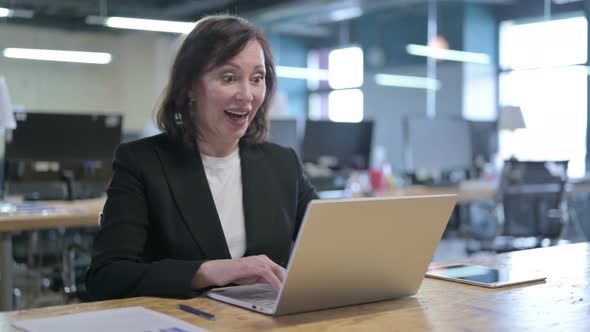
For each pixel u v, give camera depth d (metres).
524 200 4.74
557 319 1.14
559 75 8.23
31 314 1.16
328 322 1.12
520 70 8.77
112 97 10.48
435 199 1.26
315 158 4.71
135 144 1.63
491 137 6.12
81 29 9.87
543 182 4.77
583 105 7.92
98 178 3.61
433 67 10.07
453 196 1.29
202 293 1.36
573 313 1.18
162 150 1.63
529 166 4.66
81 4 8.55
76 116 3.59
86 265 3.33
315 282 1.16
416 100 10.34
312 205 1.09
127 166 1.58
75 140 3.58
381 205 1.18
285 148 1.85
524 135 8.28
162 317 1.12
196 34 1.59
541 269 1.61
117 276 1.40
